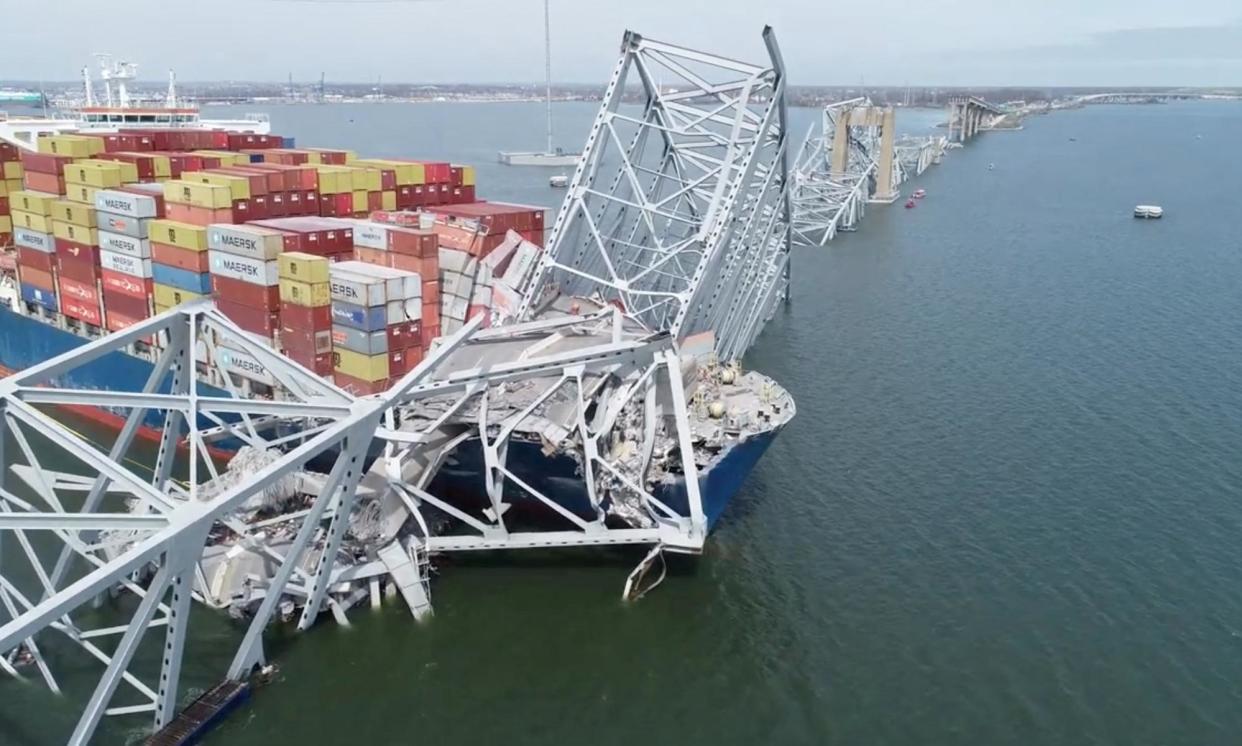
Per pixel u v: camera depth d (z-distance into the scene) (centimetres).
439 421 3941
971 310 9162
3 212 7294
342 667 3538
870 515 4738
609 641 3731
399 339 4928
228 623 3738
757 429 4416
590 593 4044
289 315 5003
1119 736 3219
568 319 4725
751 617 3884
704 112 6303
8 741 3058
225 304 5306
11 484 5003
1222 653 3634
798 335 8250
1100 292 9950
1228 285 10262
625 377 4150
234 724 3225
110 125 9175
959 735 3231
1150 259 11875
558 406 4269
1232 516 4697
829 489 5034
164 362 3719
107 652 3553
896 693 3444
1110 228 14562
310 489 3978
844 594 4041
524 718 3312
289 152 7694
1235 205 17362
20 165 7262
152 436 5697
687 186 5512
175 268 5538
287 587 3644
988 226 14838
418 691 3428
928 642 3722
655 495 4162
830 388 6775
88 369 6128
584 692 3447
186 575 2769
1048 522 4656
